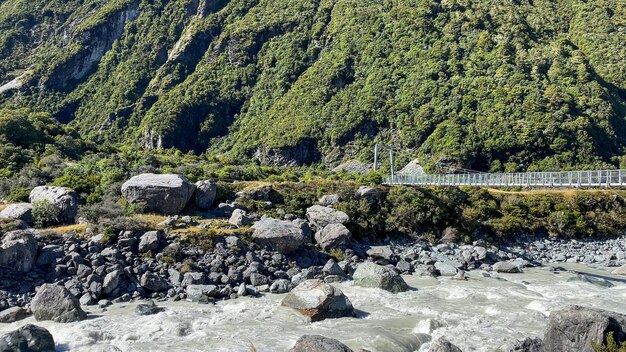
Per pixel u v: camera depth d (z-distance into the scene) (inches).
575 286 1192.8
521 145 4160.9
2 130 2479.1
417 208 1888.5
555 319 613.3
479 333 800.3
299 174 3420.3
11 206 1343.5
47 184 1696.6
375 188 1926.7
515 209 2138.3
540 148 4138.8
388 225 1793.8
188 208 1530.5
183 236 1239.5
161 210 1445.6
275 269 1215.6
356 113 5265.8
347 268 1289.4
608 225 2178.9
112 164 2062.0
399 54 5713.6
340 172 4114.2
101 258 1095.0
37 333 707.4
